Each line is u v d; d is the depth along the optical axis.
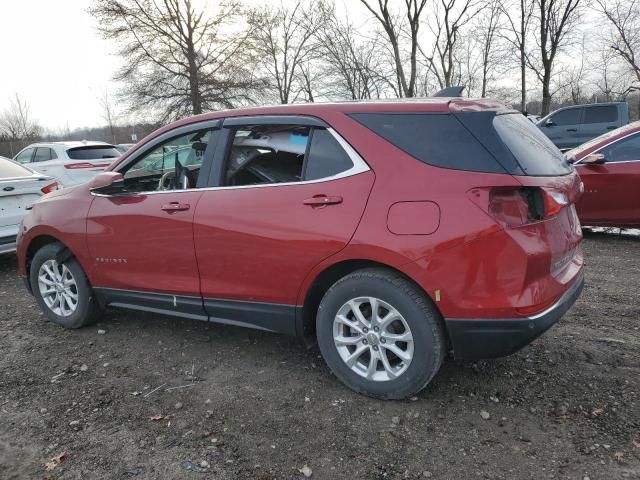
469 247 2.69
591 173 6.93
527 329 2.70
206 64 29.22
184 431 2.85
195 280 3.60
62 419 3.00
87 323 4.36
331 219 3.01
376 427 2.82
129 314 4.69
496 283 2.68
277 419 2.93
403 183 2.86
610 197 6.85
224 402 3.13
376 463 2.54
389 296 2.90
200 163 3.80
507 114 3.15
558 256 2.92
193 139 3.76
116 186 3.86
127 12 27.58
